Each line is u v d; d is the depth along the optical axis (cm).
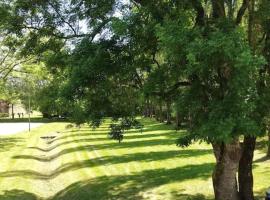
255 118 1286
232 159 1525
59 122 8438
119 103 1583
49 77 4212
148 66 1459
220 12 1435
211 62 1123
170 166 2827
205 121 1193
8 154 3803
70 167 3031
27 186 2533
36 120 9125
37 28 1800
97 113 1570
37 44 1834
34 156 3784
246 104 1150
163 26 1183
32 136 5625
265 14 1392
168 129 5831
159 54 1502
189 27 1312
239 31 1113
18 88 5178
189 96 1281
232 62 1090
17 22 1788
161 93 1465
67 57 1694
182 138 1430
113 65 1436
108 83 1481
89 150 3862
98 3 1527
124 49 1420
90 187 2372
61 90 1502
